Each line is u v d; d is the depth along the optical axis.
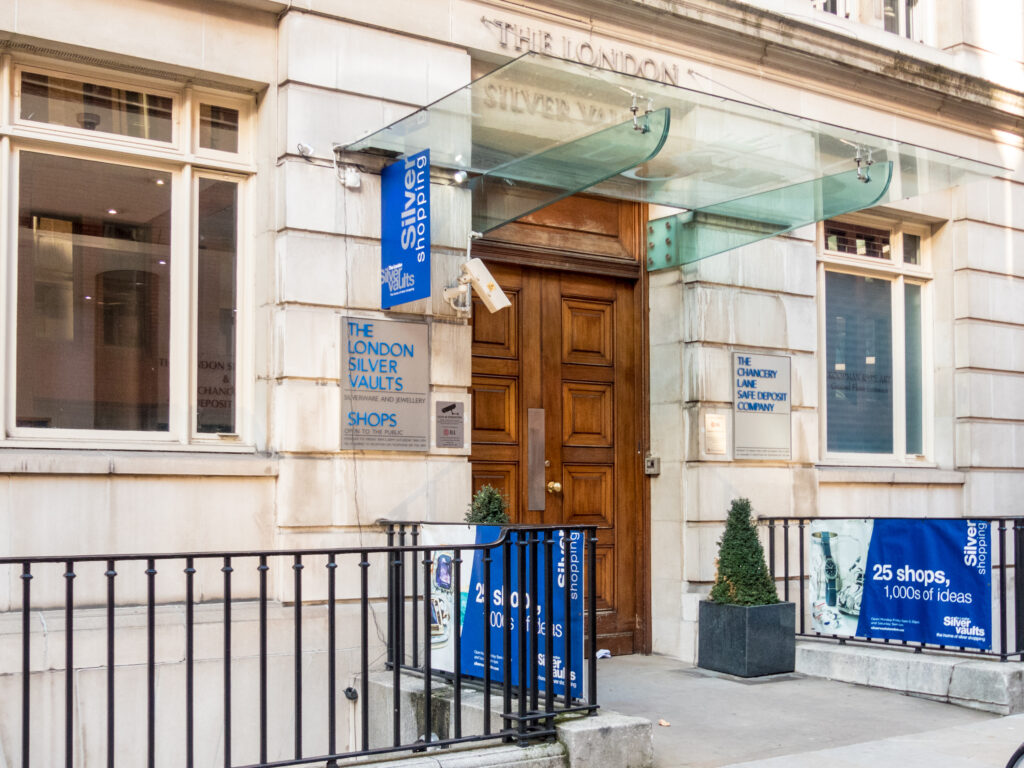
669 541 8.69
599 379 8.77
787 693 7.30
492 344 8.17
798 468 9.09
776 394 9.00
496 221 7.31
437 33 7.30
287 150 6.66
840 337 10.02
